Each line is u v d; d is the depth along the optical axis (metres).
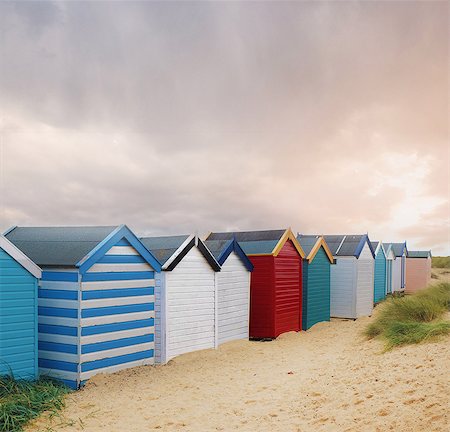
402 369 8.53
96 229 10.94
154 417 7.88
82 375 9.71
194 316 12.74
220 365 11.80
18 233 11.72
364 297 20.81
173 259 11.87
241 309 15.01
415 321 12.77
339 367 10.08
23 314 9.16
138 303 11.12
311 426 6.80
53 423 7.59
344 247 20.67
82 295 9.77
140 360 11.15
